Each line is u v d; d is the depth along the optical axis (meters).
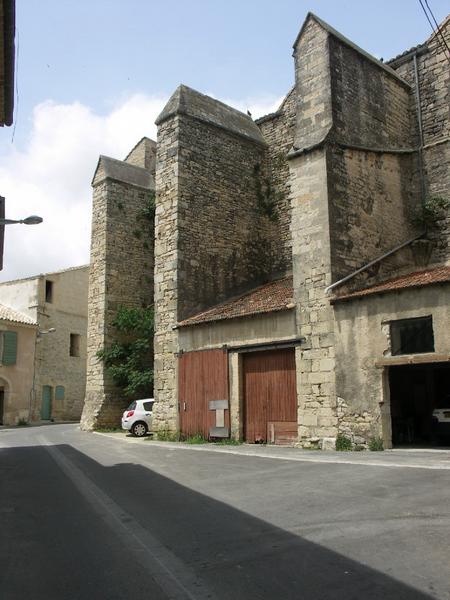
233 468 10.67
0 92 9.93
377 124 17.00
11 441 20.20
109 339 25.27
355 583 4.22
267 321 15.86
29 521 6.77
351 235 15.31
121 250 26.39
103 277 25.62
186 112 20.19
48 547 5.59
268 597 4.04
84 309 43.25
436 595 3.92
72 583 4.50
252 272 21.31
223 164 21.12
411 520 5.86
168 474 10.34
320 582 4.28
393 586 4.12
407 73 18.75
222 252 20.39
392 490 7.41
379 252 16.06
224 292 20.19
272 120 22.95
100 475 10.60
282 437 15.16
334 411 13.73
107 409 24.52
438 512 6.11
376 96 17.17
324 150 15.16
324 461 10.94
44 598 4.18
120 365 24.83
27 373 37.53
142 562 4.99
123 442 18.19
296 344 14.91
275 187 22.31
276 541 5.43
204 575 4.57
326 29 16.03
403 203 17.28
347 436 13.36
